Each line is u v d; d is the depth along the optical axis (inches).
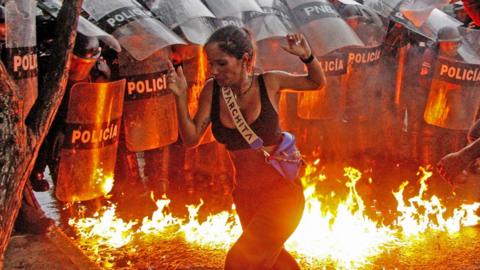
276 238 118.3
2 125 102.9
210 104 120.4
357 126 240.4
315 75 118.7
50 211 207.9
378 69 234.7
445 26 224.8
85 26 166.2
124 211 204.8
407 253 175.3
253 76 118.8
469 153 173.5
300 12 214.7
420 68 237.9
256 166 119.1
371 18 226.1
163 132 192.7
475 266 167.5
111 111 175.5
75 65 164.6
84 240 181.6
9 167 103.8
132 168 210.5
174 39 180.9
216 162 219.5
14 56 141.9
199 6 192.7
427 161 246.1
